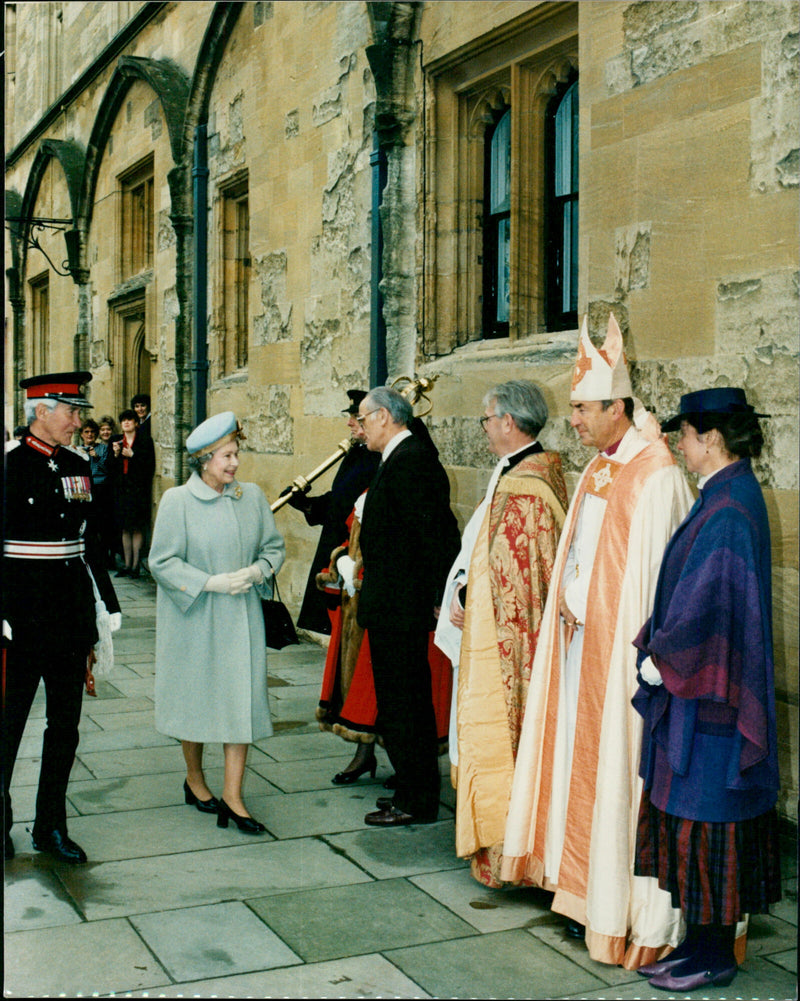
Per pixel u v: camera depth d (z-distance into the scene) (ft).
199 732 12.85
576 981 9.40
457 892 11.25
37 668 11.69
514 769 11.13
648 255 14.56
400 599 12.94
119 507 34.60
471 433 19.07
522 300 18.61
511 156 18.66
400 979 9.36
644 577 9.93
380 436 13.38
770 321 12.78
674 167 14.08
